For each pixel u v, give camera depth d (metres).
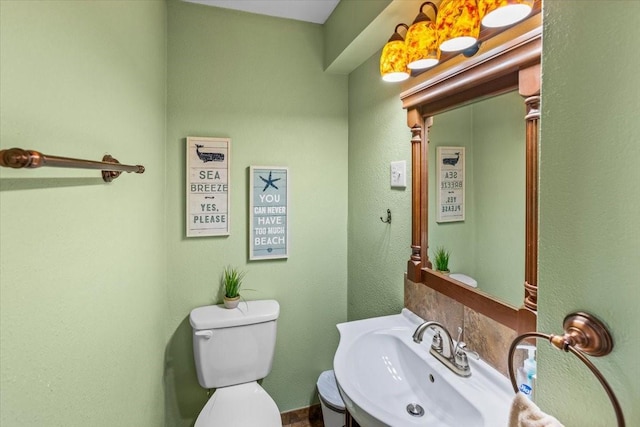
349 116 1.95
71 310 0.62
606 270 0.52
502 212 0.95
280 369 1.93
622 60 0.49
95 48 0.75
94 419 0.72
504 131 0.93
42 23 0.53
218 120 1.72
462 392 0.91
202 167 1.70
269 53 1.81
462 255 1.11
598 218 0.52
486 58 0.92
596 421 0.53
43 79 0.53
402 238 1.46
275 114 1.83
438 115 1.22
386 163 1.57
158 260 1.46
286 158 1.87
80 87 0.67
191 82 1.67
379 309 1.66
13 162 0.38
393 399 1.10
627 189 0.49
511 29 0.90
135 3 1.07
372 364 1.21
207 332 1.59
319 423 1.96
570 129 0.57
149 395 1.28
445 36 0.94
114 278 0.87
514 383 0.65
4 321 0.44
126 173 0.97
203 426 1.38
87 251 0.70
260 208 1.82
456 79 1.05
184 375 1.73
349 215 1.98
